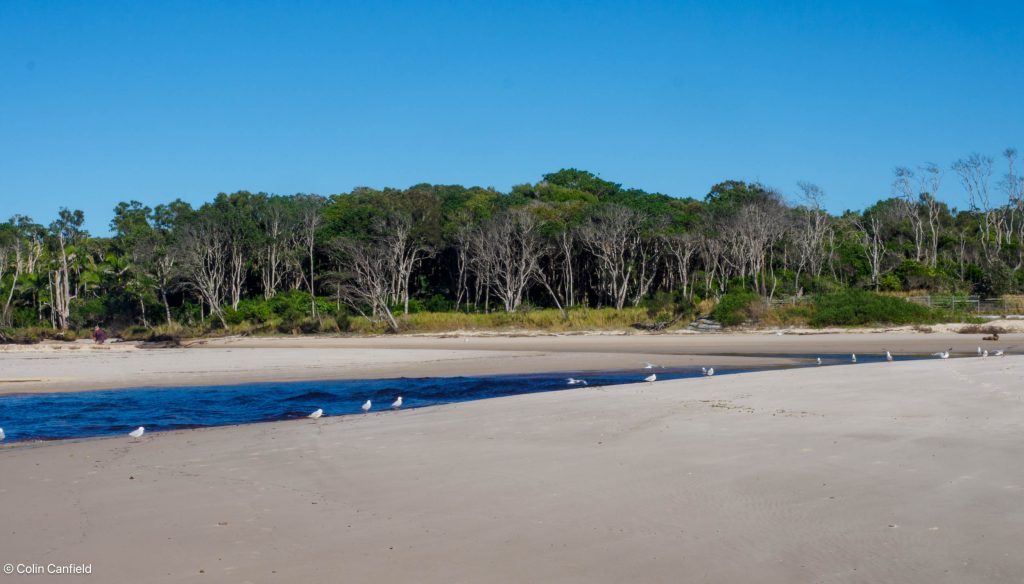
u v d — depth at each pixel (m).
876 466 10.15
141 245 70.31
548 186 92.88
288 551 7.94
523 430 14.19
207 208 72.44
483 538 8.16
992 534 7.51
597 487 9.85
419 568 7.39
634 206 74.81
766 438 12.23
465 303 72.81
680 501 9.09
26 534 8.67
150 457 13.08
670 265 69.00
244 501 9.84
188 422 19.34
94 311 67.38
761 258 62.47
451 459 11.88
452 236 70.44
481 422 15.41
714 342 43.94
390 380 28.95
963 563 6.91
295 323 61.28
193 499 10.01
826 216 71.94
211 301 67.00
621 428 13.83
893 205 84.81
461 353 39.84
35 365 34.97
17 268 78.38
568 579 7.02
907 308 48.91
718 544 7.68
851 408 14.80
